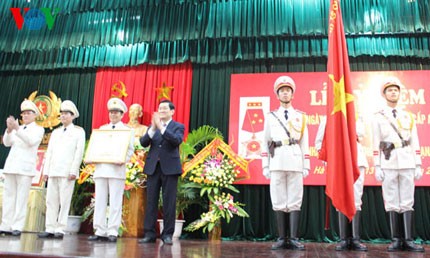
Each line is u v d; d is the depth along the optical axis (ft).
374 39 20.79
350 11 20.59
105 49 23.91
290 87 14.24
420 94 19.97
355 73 20.61
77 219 19.80
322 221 19.69
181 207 19.45
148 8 23.20
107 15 23.77
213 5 22.26
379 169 14.14
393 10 20.25
